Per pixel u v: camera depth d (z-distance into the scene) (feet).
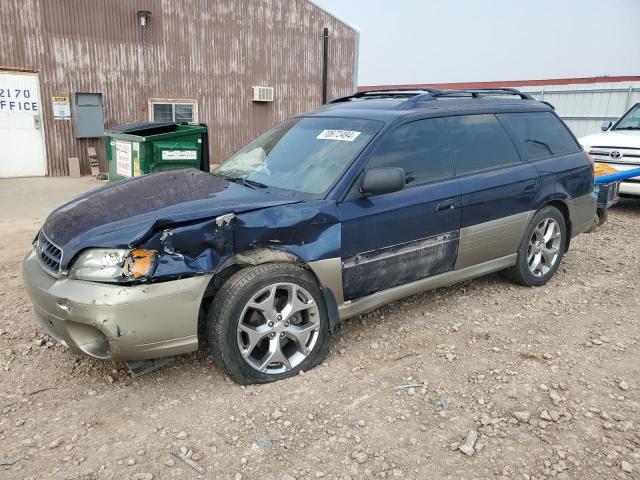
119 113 44.39
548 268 16.38
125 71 43.98
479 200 13.78
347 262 11.49
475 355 11.96
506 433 9.23
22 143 41.11
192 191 11.64
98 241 9.38
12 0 38.70
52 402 10.02
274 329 10.64
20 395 10.22
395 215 12.09
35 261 10.73
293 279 10.68
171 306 9.50
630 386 10.68
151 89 45.47
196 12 46.19
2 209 28.89
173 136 24.90
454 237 13.46
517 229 15.02
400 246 12.37
